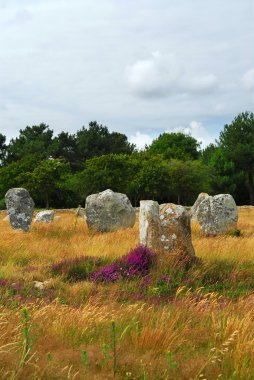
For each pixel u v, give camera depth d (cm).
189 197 5919
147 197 5603
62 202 5553
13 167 5591
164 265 1134
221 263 1194
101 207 2164
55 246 1533
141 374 492
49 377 481
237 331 567
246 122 6212
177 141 7931
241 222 2655
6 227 2369
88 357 533
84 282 1045
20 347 541
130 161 5616
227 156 6306
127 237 1656
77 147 7638
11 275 1083
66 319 670
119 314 734
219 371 503
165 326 636
